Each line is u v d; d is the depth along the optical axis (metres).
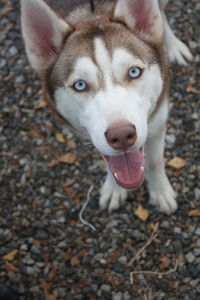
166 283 1.14
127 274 1.15
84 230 1.21
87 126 0.98
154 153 1.13
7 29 1.48
